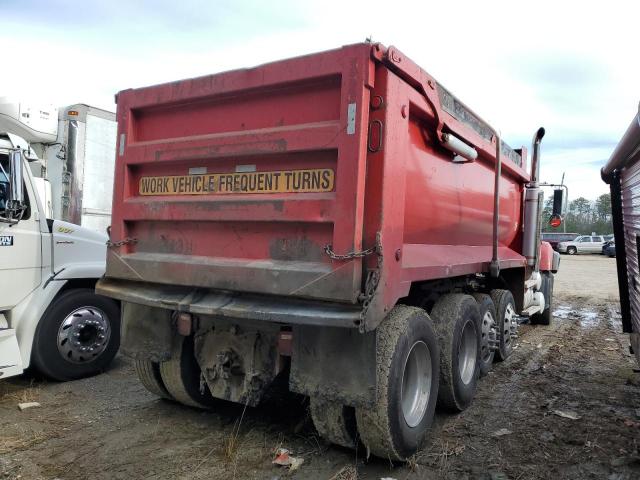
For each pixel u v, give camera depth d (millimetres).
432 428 4449
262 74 3609
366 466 3719
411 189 4016
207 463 3664
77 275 5508
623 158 5016
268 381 3816
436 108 4121
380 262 3238
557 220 7949
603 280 20422
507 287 7395
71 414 4594
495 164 6008
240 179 3754
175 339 4270
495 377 6066
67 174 7695
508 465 3742
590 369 6488
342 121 3266
